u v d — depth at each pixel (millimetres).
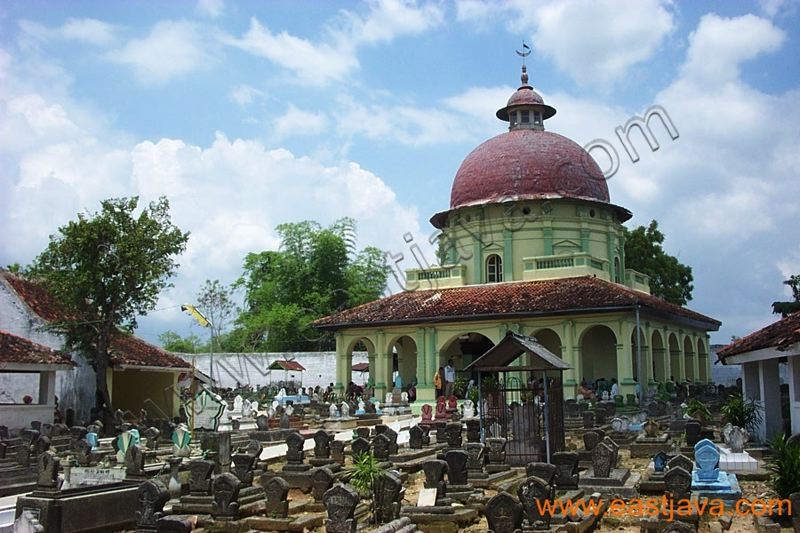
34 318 35031
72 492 15320
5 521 16328
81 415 36719
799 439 19812
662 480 17625
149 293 35000
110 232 34031
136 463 17812
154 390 42656
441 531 15203
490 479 18969
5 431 26266
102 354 34688
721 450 20203
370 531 14016
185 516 16047
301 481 20141
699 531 14359
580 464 21906
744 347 24547
